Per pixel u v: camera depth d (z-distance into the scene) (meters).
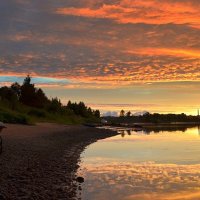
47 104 110.69
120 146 39.50
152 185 16.84
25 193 13.30
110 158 27.69
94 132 65.06
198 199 14.30
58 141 38.50
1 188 13.60
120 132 74.69
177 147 38.28
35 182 15.55
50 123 79.19
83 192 14.97
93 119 145.12
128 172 20.61
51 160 23.17
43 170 18.88
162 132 76.56
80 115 147.38
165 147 38.28
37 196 13.13
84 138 49.59
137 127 107.56
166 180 18.12
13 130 42.22
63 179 17.22
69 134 51.53
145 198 14.39
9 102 84.19
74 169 20.88
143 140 49.88
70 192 14.62
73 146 36.38
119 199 14.15
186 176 19.30
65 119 102.38
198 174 19.95
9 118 55.47
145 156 29.25
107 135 61.22
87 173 19.91
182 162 25.27
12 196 12.77
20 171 17.52
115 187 16.23
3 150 23.52
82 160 25.84
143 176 19.23
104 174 19.77
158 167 22.78
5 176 15.91
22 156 22.53
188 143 44.12
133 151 33.75
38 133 42.75
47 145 32.09
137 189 15.92
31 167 19.09
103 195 14.65
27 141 31.95
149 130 87.69
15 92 103.50
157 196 14.73
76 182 16.91
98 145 40.62
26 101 102.69
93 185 16.47
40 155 24.50
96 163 24.52
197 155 29.97
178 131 82.06
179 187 16.44
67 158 25.75
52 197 13.45
